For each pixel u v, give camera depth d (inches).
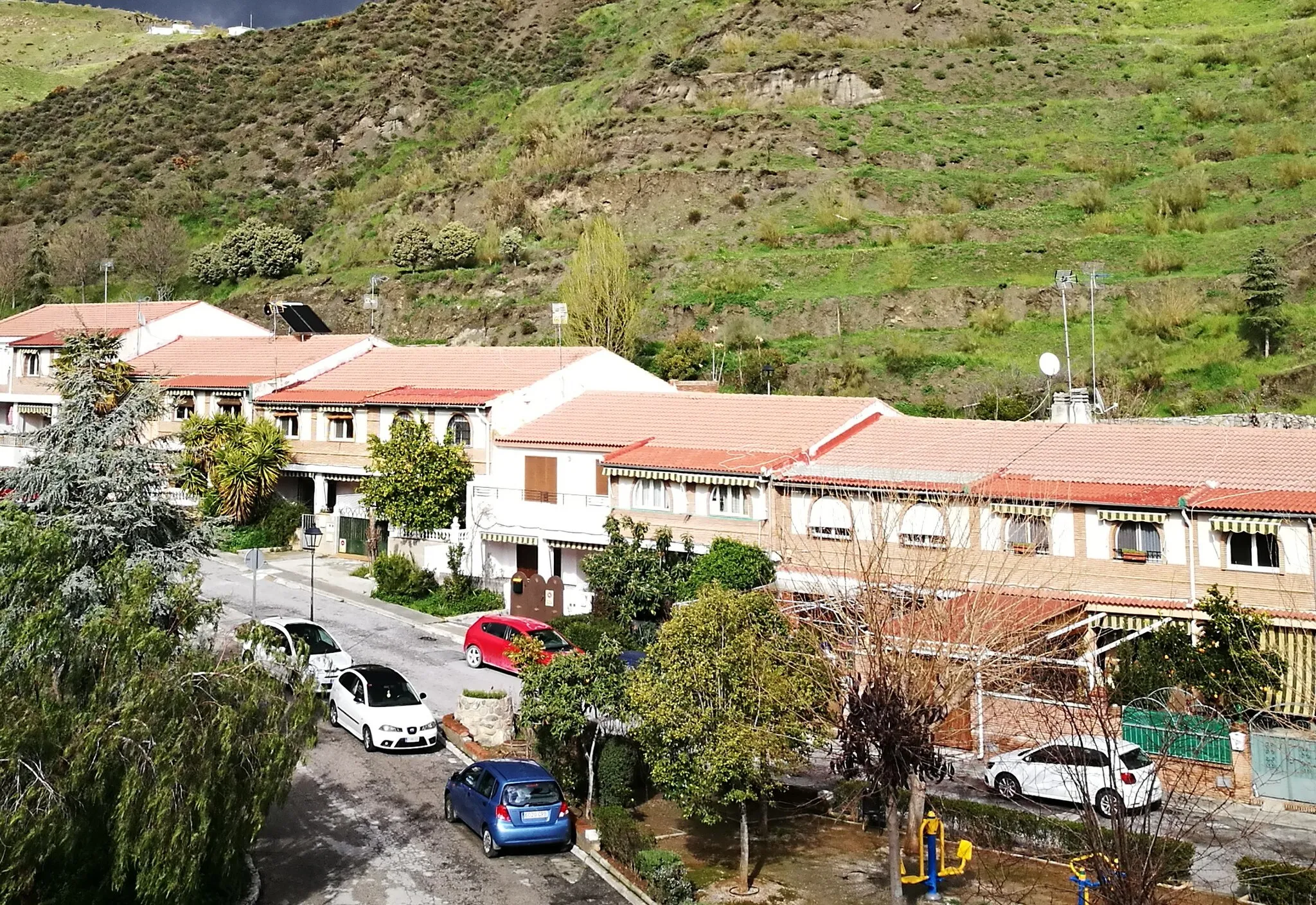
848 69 4192.9
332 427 1930.4
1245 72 3981.3
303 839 853.8
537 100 4756.4
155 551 884.6
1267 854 823.1
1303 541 1056.8
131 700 638.5
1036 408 2060.8
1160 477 1203.2
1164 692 984.9
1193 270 2640.3
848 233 3142.2
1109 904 598.9
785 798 979.9
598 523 1514.5
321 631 1256.2
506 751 1036.5
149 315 2532.0
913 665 775.7
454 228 3442.4
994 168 3582.7
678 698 768.9
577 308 2623.0
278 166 4559.5
